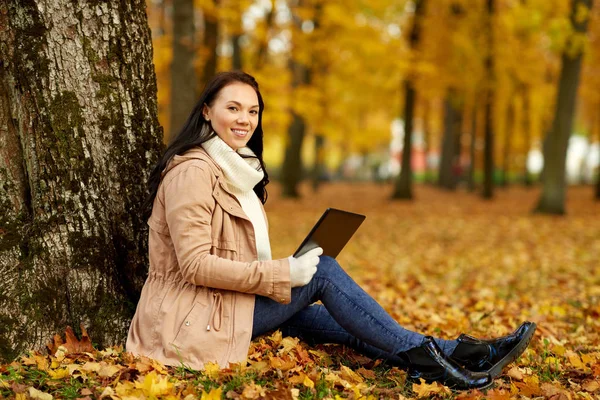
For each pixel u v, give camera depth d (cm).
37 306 280
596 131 3166
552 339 375
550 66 2052
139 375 253
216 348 262
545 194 1409
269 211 1491
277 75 1172
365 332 281
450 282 659
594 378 296
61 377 255
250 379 254
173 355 259
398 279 673
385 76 1594
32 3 279
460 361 286
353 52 1420
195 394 241
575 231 1109
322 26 1304
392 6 1366
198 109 282
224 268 258
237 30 1102
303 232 1112
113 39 297
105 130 296
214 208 270
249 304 272
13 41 283
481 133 2916
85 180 292
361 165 4506
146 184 310
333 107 1636
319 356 298
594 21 1631
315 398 249
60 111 286
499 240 1009
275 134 1401
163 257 273
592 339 387
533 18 1197
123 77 302
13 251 283
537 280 661
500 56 1675
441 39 1727
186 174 265
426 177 3525
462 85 1792
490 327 418
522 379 287
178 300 266
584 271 711
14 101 287
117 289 302
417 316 453
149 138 312
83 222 291
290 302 280
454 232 1121
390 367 297
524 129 2667
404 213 1488
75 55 288
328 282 280
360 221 287
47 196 287
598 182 1998
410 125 1808
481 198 2000
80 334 289
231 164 276
